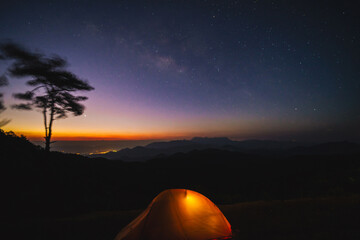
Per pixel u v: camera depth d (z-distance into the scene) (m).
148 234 4.55
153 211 4.99
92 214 11.09
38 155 19.84
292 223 6.59
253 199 15.00
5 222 9.03
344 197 9.88
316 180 17.69
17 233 7.50
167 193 5.52
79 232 7.46
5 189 13.10
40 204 12.59
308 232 5.76
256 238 5.70
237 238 5.76
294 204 9.08
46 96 16.55
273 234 5.89
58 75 16.77
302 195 13.98
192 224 4.85
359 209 7.21
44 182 15.21
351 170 17.39
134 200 17.16
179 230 4.68
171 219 4.83
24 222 8.91
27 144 22.61
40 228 7.96
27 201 12.47
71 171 22.55
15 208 11.41
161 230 4.63
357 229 5.61
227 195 16.73
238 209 9.20
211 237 4.77
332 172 20.06
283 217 7.31
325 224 6.21
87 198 15.52
